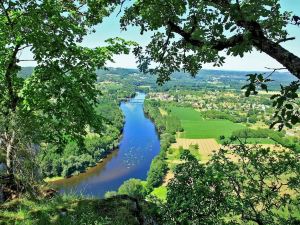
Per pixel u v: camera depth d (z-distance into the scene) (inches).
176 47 290.4
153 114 7465.6
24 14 453.7
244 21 174.2
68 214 357.7
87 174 3572.8
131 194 439.2
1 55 467.2
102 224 329.7
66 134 549.6
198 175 256.5
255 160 291.7
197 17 229.5
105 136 4409.5
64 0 465.1
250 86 153.1
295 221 283.0
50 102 521.3
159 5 241.3
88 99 539.8
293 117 144.5
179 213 243.3
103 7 332.8
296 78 163.2
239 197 267.7
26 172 472.1
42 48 467.8
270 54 171.6
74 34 501.0
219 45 193.9
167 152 4778.5
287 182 293.0
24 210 364.8
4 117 464.4
